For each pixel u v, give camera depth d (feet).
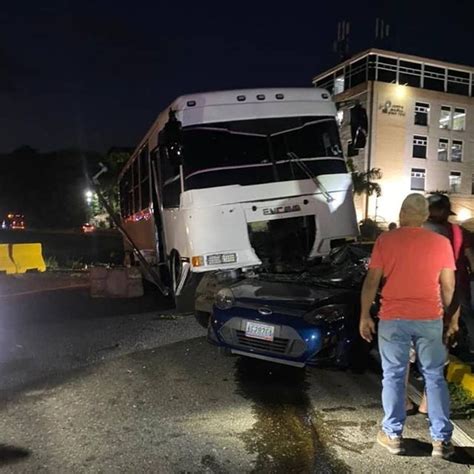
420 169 140.46
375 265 13.16
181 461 12.96
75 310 31.73
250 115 25.99
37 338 24.68
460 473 12.39
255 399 17.03
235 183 25.09
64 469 12.59
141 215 39.73
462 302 16.66
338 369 18.12
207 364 20.62
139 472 12.45
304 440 14.10
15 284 42.39
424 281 12.69
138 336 24.94
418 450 13.48
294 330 18.02
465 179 145.59
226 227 24.79
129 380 18.81
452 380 17.78
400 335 12.81
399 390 13.10
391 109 136.36
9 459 13.07
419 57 140.87
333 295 19.33
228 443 13.91
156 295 37.29
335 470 12.51
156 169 31.14
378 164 135.44
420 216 13.08
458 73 146.20
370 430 14.73
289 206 25.43
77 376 19.26
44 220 237.04
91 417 15.58
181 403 16.66
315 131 26.63
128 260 52.21
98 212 197.88
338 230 26.20
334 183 26.32
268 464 12.80
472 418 15.11
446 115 143.23
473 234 16.80
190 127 25.44
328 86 154.51
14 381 18.74
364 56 139.33
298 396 17.30
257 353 18.80
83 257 79.30
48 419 15.47
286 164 25.73
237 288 21.15
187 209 24.89
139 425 15.03
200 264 24.54
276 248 25.57
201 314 26.02
